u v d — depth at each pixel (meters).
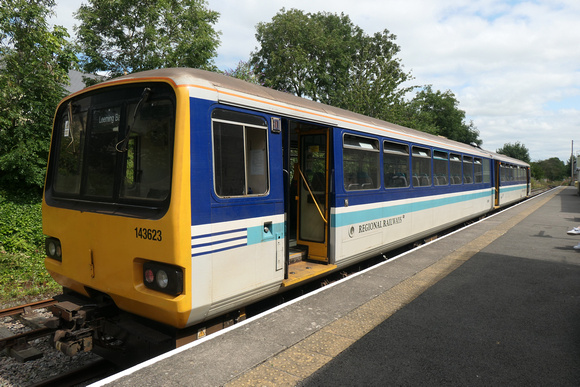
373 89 23.38
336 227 6.11
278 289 4.94
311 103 5.88
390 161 7.86
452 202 11.44
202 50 14.77
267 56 27.12
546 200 24.80
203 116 3.83
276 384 3.11
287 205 5.09
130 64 14.56
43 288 7.30
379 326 4.30
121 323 4.12
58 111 4.91
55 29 10.82
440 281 6.01
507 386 3.15
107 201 4.15
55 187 4.83
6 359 4.65
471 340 3.99
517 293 5.49
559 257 7.65
